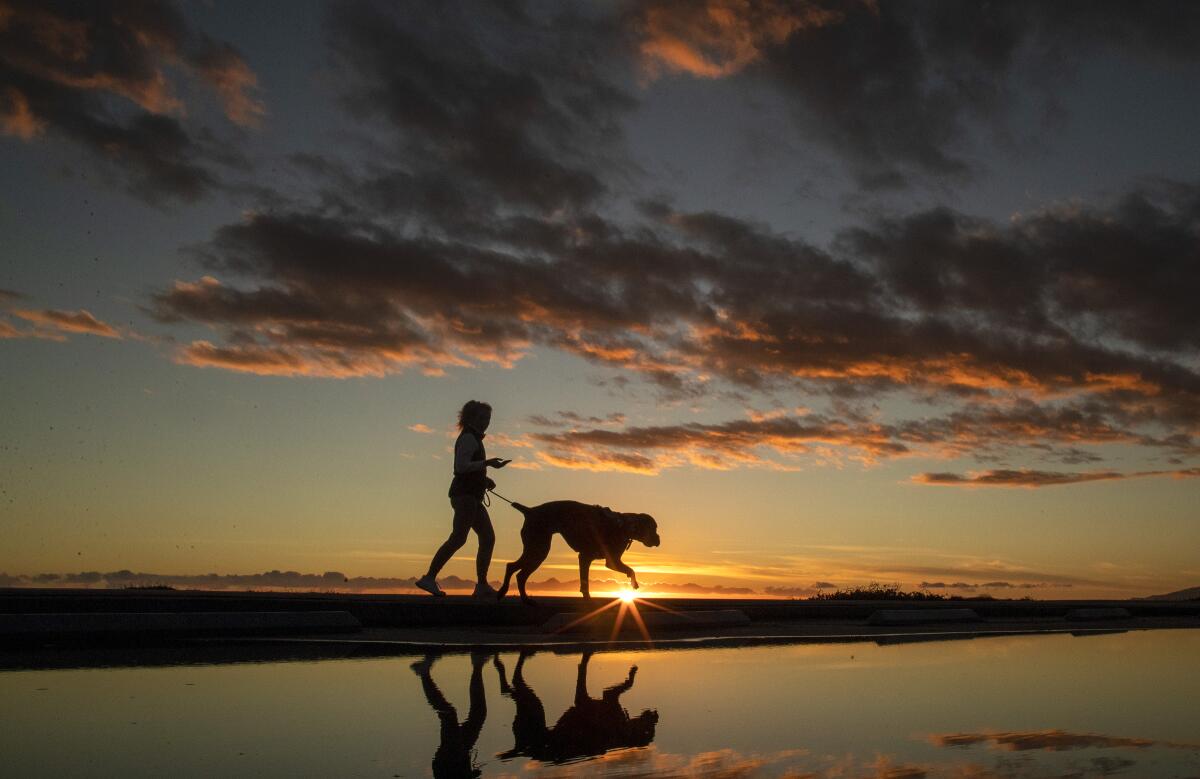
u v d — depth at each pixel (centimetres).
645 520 994
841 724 349
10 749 298
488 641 759
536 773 265
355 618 848
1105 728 344
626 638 827
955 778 259
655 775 262
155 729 332
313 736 320
